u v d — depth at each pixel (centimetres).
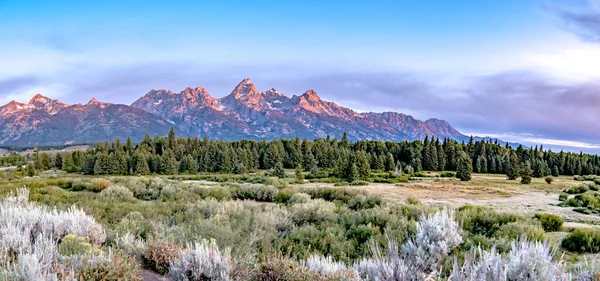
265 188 2345
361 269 504
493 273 331
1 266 340
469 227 1258
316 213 1232
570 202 2853
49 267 344
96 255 436
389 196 3262
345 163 5588
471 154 10050
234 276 466
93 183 2342
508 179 6775
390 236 847
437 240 474
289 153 9862
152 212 1198
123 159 7625
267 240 834
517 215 1452
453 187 4550
